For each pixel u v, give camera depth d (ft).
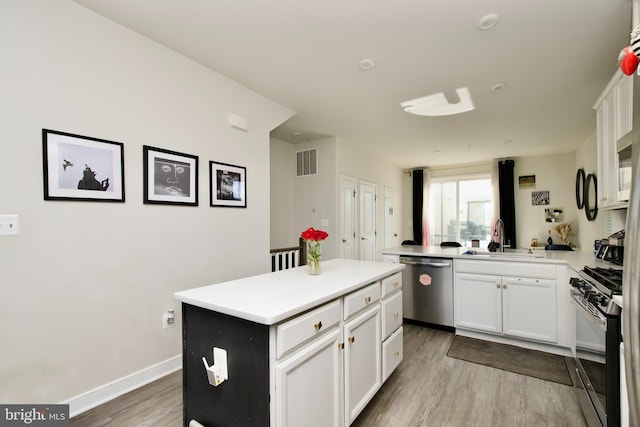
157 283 7.48
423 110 11.87
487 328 9.72
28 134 5.51
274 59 8.26
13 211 5.34
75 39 6.12
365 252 18.54
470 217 22.82
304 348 4.32
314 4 6.12
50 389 5.74
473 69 8.67
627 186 6.48
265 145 10.70
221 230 9.12
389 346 6.88
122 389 6.75
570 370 7.81
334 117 12.73
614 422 4.42
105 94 6.57
